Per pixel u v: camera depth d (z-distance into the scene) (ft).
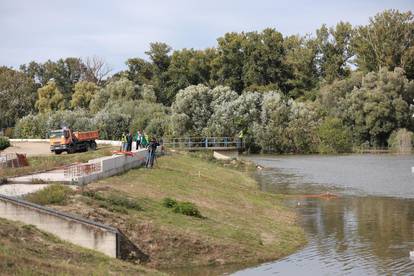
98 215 96.07
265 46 446.60
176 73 480.64
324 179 209.77
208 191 145.18
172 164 192.85
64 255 79.10
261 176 222.07
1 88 455.63
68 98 529.04
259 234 108.78
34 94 482.28
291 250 101.86
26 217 88.17
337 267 91.45
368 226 122.72
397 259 95.71
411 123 353.92
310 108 357.00
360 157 309.22
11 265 67.51
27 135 347.36
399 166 254.06
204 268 90.27
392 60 411.95
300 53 451.53
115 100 394.11
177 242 95.14
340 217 133.39
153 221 100.17
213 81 463.83
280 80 451.53
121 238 91.50
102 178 132.36
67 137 213.05
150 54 499.92
